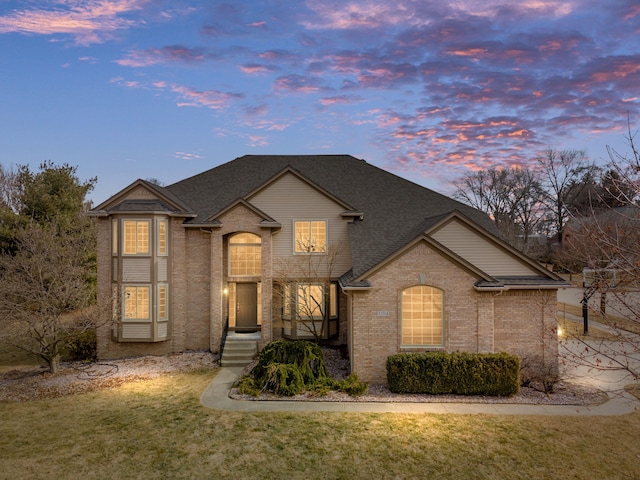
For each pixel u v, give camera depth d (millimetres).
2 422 12156
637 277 7473
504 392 13977
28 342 21562
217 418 12367
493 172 54469
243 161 24891
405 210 22031
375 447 10516
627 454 10188
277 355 15414
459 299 15523
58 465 9641
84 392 14828
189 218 20688
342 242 20609
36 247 18438
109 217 20000
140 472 9344
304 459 9930
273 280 20469
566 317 28734
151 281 19438
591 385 15180
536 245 48906
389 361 14328
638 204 8094
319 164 24969
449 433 11305
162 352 19984
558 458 9984
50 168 31375
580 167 46656
